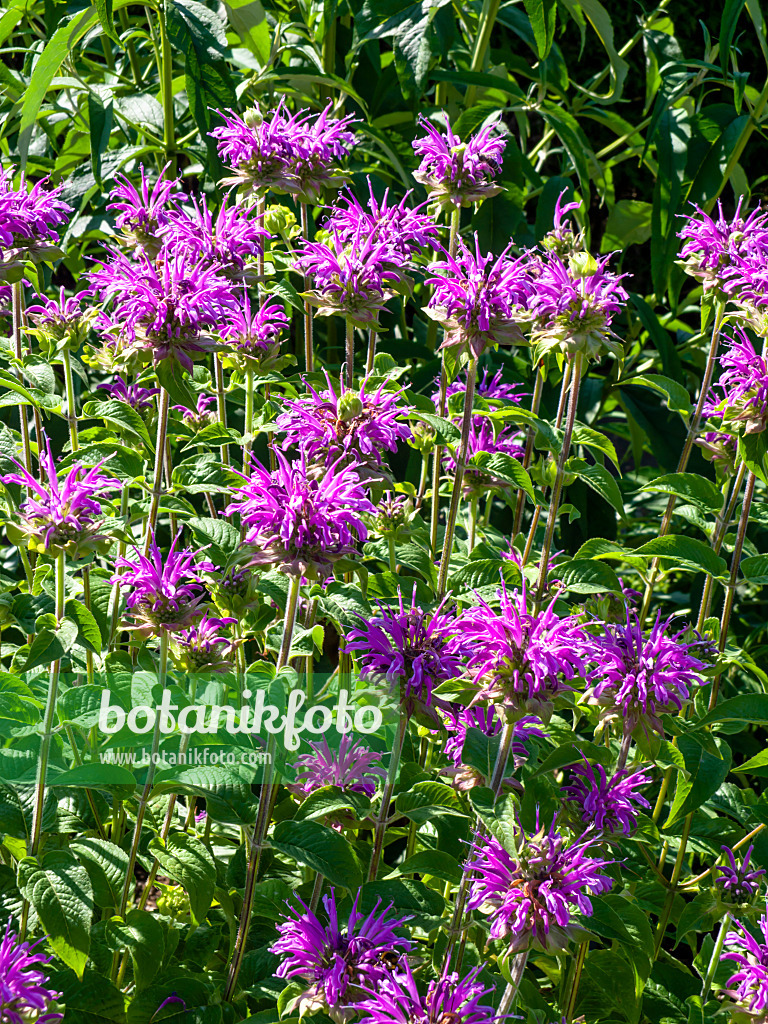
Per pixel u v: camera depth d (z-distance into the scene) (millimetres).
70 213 2107
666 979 1803
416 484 2109
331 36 2344
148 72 2420
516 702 1641
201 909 1685
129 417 1756
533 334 1729
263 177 1842
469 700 1656
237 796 1689
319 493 1639
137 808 1752
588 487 2268
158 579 1685
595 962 1744
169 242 1773
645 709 1692
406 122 2408
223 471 1744
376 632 1676
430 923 1683
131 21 2443
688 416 1905
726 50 2150
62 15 2094
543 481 1796
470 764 1684
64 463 1779
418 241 1828
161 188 1838
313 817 1695
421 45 2059
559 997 1773
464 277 1743
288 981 1703
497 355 2131
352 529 1702
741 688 2104
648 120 2549
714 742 1729
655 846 1825
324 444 1698
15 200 1768
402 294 1815
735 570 1803
